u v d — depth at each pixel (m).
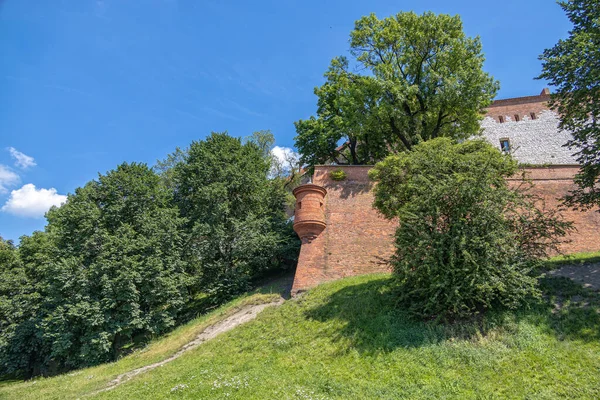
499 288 11.09
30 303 27.56
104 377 15.79
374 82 25.58
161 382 12.48
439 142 14.97
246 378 11.28
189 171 29.72
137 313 21.05
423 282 12.54
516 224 12.68
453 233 11.99
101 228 23.36
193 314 24.94
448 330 11.46
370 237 21.02
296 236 29.45
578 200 16.80
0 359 26.75
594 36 15.72
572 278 13.28
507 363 9.68
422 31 26.34
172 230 24.33
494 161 13.12
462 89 24.61
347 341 12.68
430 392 9.16
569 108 16.73
